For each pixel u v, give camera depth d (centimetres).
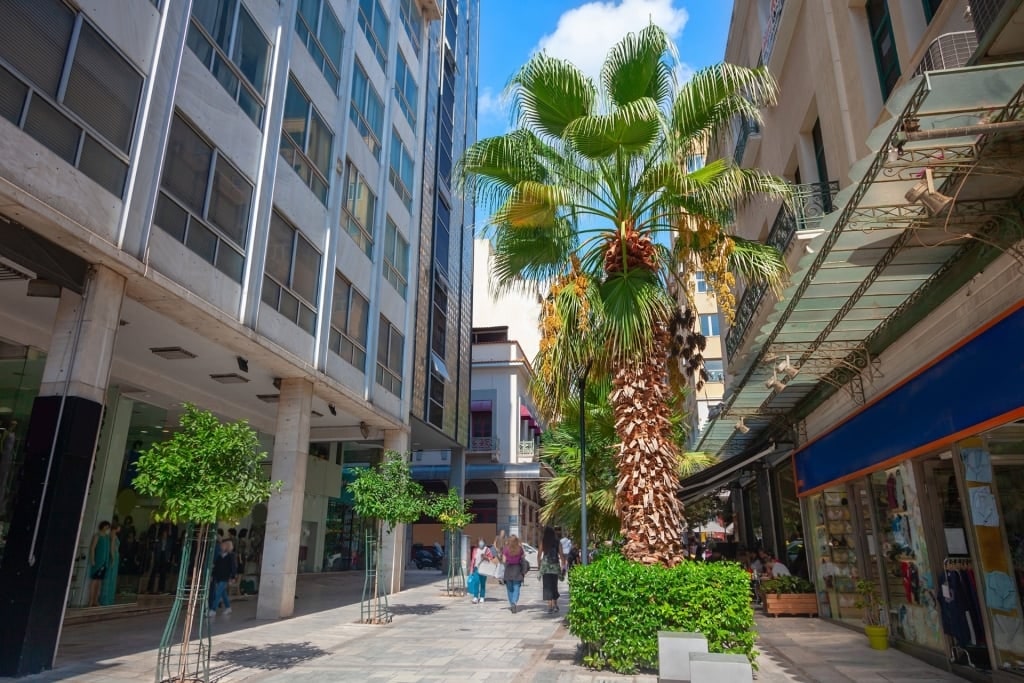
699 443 1773
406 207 2177
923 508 852
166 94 936
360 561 2925
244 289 1146
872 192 585
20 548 701
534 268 988
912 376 834
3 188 650
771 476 1772
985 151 517
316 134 1481
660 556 786
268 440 2017
